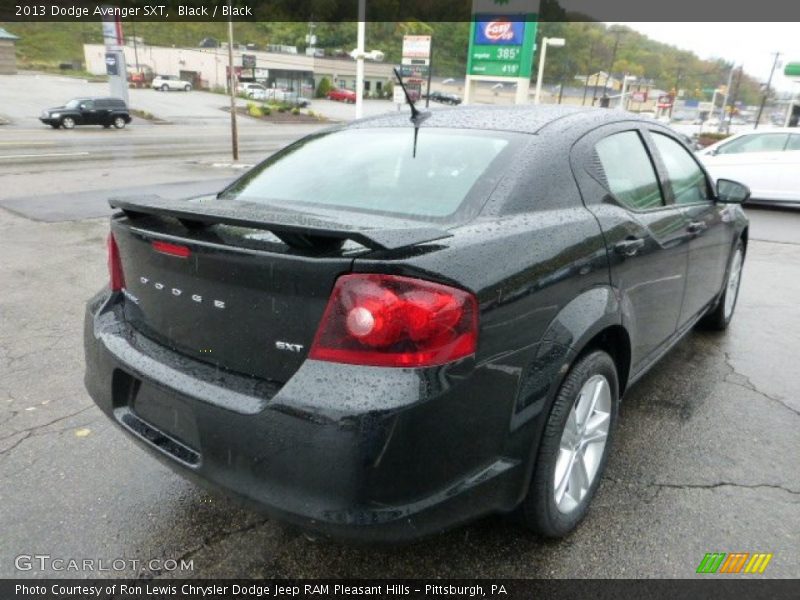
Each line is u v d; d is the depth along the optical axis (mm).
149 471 2783
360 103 18516
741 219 4344
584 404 2365
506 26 23609
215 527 2428
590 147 2625
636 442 3051
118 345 2240
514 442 1969
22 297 5227
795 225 9578
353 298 1664
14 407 3336
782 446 3043
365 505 1679
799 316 5094
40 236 7543
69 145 22500
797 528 2443
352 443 1638
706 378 3811
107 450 2941
